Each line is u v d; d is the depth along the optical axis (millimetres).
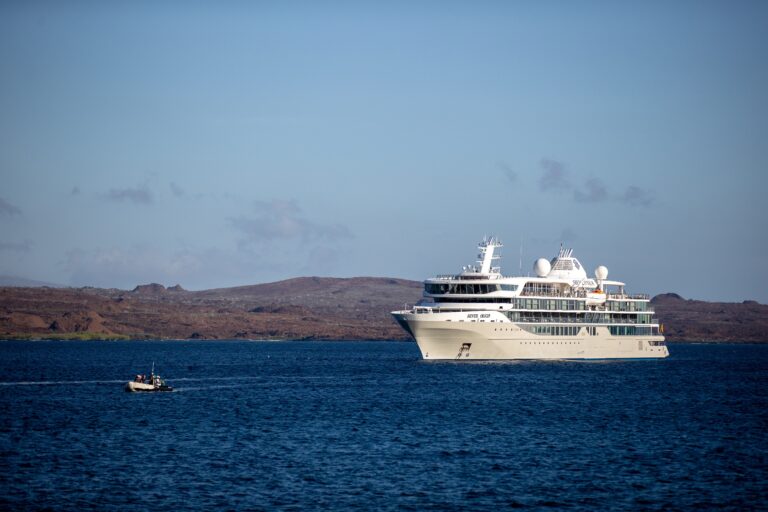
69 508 147750
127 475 169875
